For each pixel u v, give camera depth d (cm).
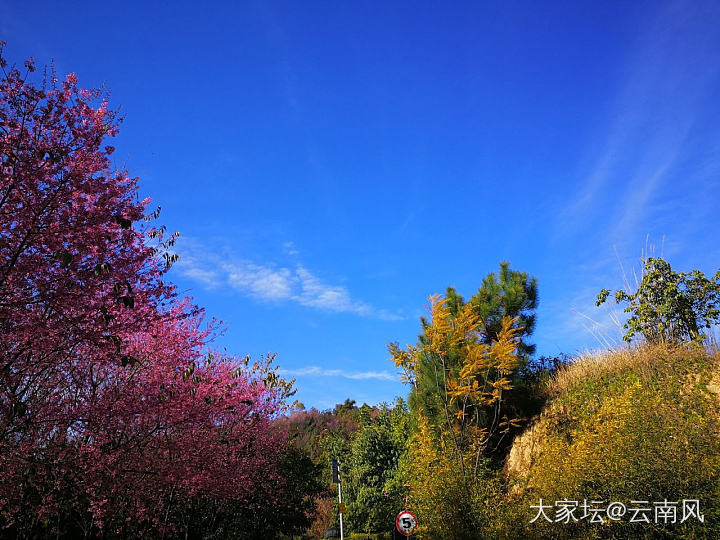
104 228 606
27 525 809
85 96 625
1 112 555
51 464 700
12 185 548
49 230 571
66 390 792
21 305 569
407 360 1287
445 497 953
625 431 783
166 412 852
